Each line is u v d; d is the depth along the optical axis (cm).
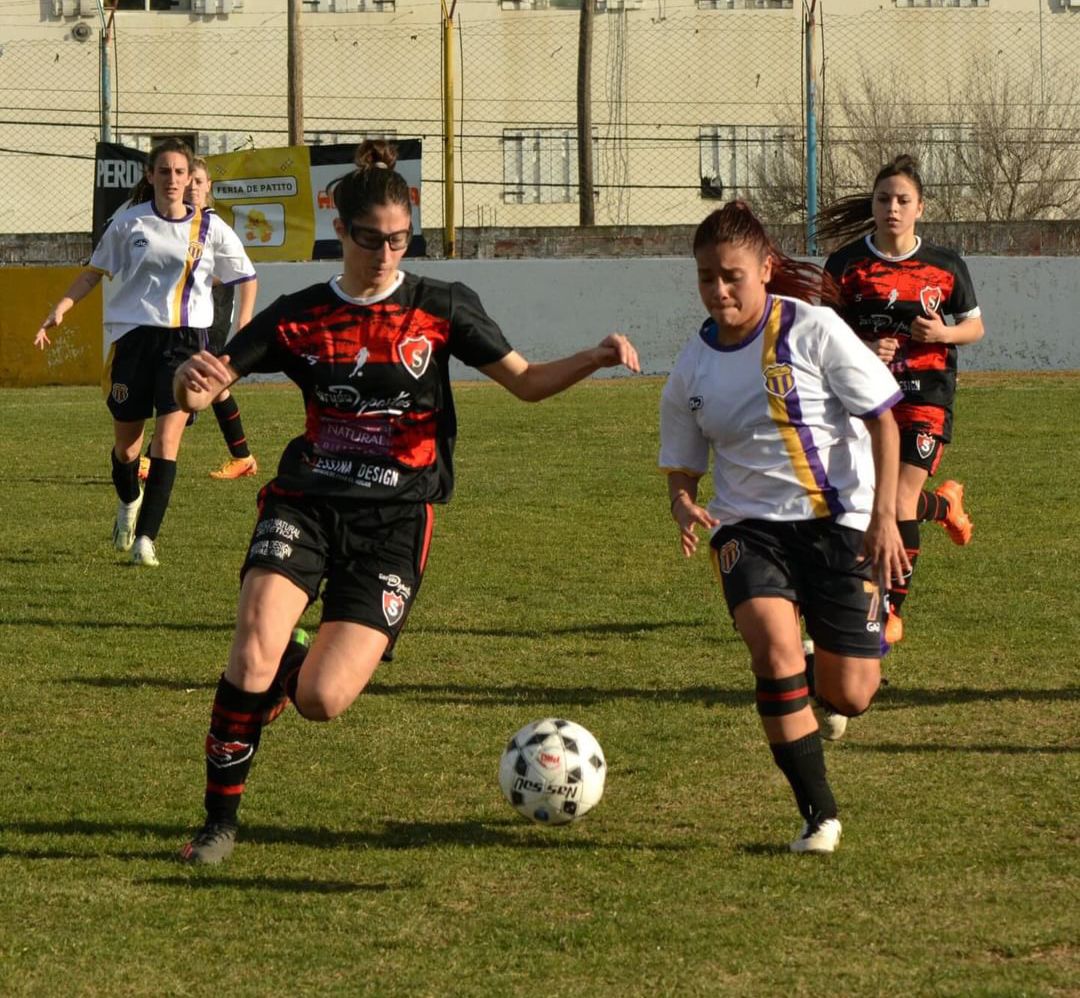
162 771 1691
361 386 1405
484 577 2794
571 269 6844
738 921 1237
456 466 4256
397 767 1697
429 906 1288
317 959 1175
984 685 2019
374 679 2081
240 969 1158
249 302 2978
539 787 1427
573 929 1223
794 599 1422
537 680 2078
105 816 1535
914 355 2188
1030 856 1380
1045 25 11406
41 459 4509
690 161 11400
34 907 1288
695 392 1455
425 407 1433
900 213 2172
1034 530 3212
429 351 1412
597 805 1554
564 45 11269
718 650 2247
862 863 1368
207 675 2117
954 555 2947
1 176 11081
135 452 2998
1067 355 6781
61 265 7831
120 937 1220
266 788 1623
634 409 5634
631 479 3991
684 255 8050
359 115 11288
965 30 11406
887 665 2130
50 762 1717
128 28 11112
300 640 1561
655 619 2450
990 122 10444
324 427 1434
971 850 1399
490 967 1155
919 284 2180
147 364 2912
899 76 11388
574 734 1453
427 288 1427
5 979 1141
